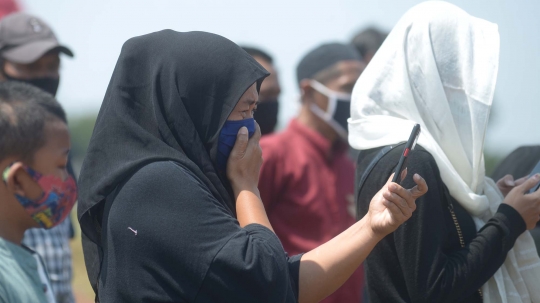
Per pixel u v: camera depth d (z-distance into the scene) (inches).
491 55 142.0
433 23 142.5
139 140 120.5
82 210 121.6
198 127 125.3
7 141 114.0
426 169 132.6
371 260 140.4
